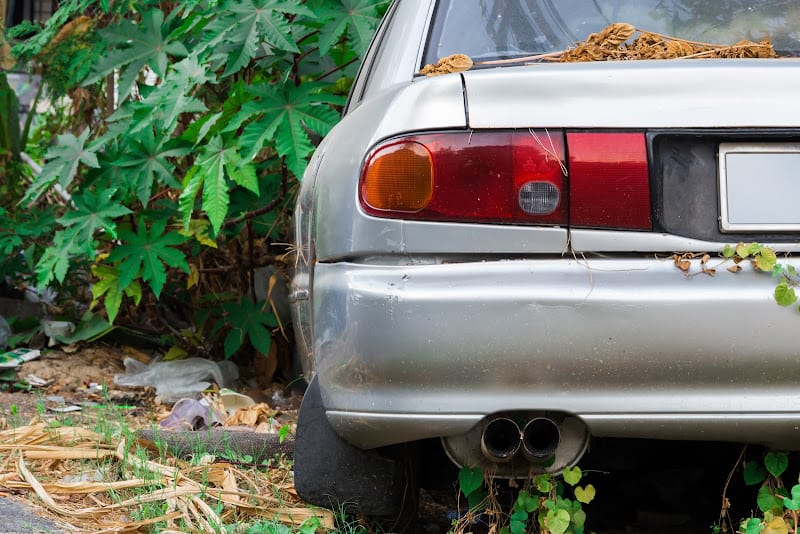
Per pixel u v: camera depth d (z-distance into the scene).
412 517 2.81
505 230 2.29
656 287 2.23
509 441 2.34
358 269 2.37
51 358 5.93
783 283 2.21
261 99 4.93
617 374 2.23
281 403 5.58
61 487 3.12
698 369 2.22
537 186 2.29
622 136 2.30
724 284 2.23
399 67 2.83
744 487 3.01
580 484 2.87
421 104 2.37
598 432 2.27
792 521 2.48
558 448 2.34
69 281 6.45
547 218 2.28
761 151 2.29
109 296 5.74
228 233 5.89
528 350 2.23
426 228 2.31
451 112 2.34
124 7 6.11
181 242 5.61
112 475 3.40
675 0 2.90
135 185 5.46
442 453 2.94
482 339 2.24
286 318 6.23
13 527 2.74
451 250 2.30
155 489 3.19
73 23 6.36
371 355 2.29
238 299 6.18
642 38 2.76
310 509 3.01
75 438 3.79
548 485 2.38
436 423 2.28
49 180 5.53
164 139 5.44
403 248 2.32
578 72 2.34
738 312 2.21
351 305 2.33
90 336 6.07
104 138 5.53
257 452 3.82
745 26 2.83
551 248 2.28
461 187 2.31
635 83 2.32
